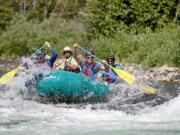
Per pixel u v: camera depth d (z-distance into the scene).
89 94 27.31
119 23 51.16
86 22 53.78
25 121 20.97
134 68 41.22
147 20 50.28
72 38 52.12
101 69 29.83
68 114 22.73
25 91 28.27
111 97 28.06
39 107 24.47
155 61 42.12
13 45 53.97
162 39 45.22
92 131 19.27
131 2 50.81
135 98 27.72
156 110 24.22
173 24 48.53
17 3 65.25
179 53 41.41
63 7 67.12
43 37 52.88
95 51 48.72
